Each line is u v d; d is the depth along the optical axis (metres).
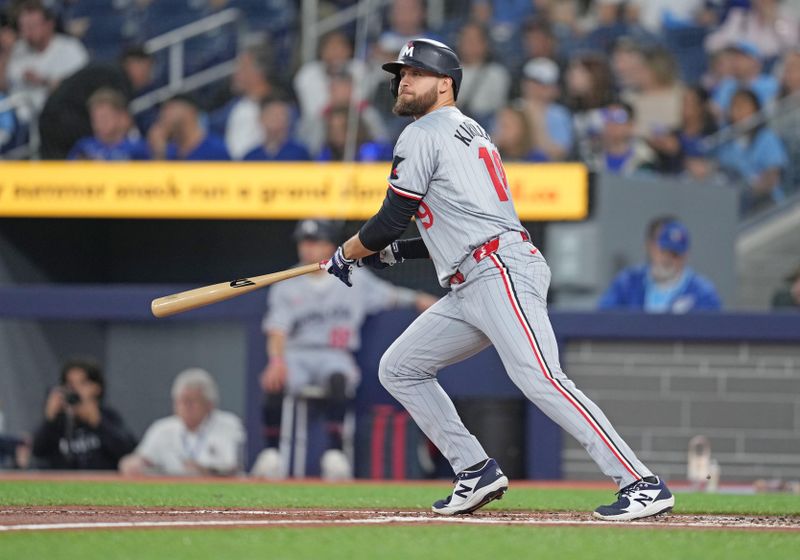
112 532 13.12
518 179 38.97
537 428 31.52
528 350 14.99
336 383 31.86
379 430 32.03
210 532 13.18
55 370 36.91
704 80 46.84
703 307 37.00
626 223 39.00
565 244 39.12
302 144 42.81
